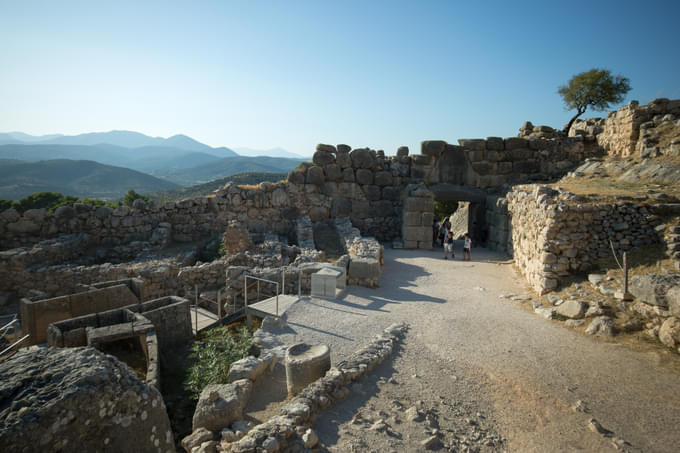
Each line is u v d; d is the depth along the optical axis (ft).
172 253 56.75
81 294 34.42
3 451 6.97
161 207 65.51
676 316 23.44
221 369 21.72
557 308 30.12
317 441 14.60
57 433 7.71
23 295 46.60
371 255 43.01
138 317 29.55
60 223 60.39
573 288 31.68
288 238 70.44
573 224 33.53
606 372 21.25
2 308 45.19
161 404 9.87
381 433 15.52
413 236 64.13
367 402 17.92
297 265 42.06
